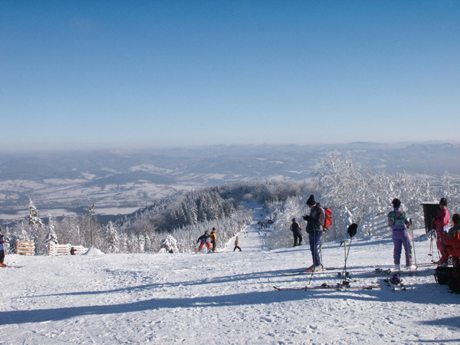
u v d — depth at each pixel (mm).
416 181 52094
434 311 7996
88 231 97375
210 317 8805
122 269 18094
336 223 49500
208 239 28828
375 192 52156
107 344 7719
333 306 8695
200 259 20031
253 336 7391
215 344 7195
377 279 10742
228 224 134375
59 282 15859
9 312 11133
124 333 8258
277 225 70000
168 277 14758
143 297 11539
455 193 49750
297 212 66250
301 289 10211
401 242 11258
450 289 9195
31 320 10039
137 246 110438
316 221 12414
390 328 7250
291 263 15008
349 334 7078
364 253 16500
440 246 11711
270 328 7727
